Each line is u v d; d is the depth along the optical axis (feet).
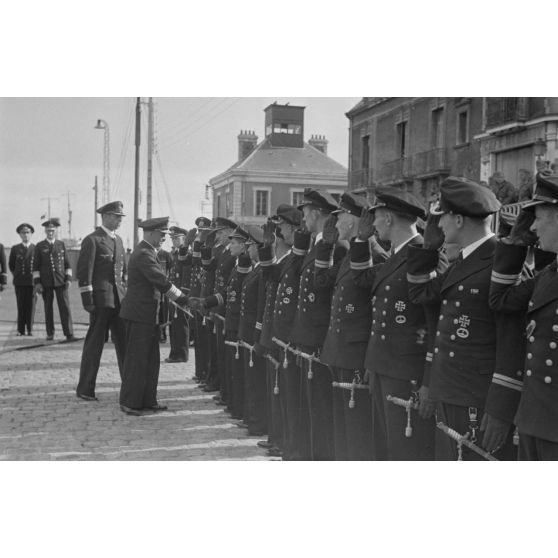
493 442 11.68
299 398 19.17
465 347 12.44
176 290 25.86
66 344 43.11
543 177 10.62
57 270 43.96
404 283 14.51
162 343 44.60
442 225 12.92
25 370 33.96
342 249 17.63
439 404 13.02
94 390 28.30
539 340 10.97
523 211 11.23
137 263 25.72
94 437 22.48
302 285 18.44
